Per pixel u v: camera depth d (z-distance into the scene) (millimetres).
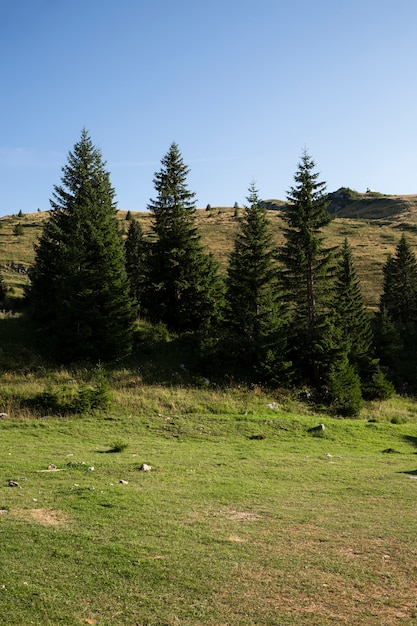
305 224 34438
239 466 16844
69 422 23312
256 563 8328
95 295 34031
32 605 6574
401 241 59312
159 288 41625
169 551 8672
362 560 8664
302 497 13180
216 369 33406
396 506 12508
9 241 88125
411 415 31156
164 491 12883
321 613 6656
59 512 10648
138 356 34781
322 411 29547
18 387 27266
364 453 20828
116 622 6266
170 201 41250
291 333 35625
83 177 41938
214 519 10758
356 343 39750
